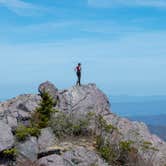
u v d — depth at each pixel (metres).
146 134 48.09
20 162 38.25
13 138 39.03
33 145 39.44
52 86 50.59
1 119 43.28
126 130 46.44
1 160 37.91
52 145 40.41
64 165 37.25
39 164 37.50
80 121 45.00
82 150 39.38
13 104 48.91
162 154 45.28
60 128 44.09
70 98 48.69
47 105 45.78
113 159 40.94
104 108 49.62
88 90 50.19
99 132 44.41
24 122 45.12
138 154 42.91
